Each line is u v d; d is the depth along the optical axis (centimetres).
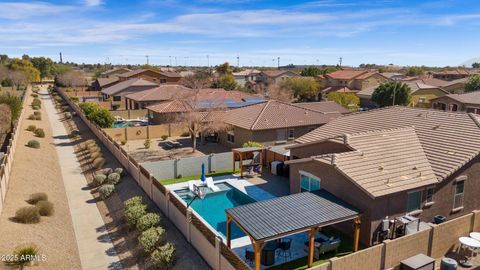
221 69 11000
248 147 3038
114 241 1770
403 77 11112
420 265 1382
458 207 2016
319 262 1553
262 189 2539
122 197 2259
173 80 9362
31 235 1572
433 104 6175
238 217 1517
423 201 1841
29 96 7719
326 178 1906
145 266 1512
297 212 1578
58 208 2080
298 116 3903
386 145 2052
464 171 1991
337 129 2692
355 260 1299
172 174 2833
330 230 1867
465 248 1620
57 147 3750
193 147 3684
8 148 2434
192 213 1609
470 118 2244
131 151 3712
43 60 14800
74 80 10225
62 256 1533
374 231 1678
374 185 1675
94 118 4228
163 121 4553
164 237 1697
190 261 1498
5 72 9562
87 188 2523
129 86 6769
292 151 2556
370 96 7350
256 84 9519
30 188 2208
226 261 1312
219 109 3862
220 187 2609
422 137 2217
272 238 1357
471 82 7650
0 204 1716
